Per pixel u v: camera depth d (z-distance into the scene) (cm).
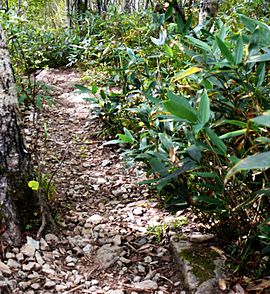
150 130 218
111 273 205
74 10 934
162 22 246
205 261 194
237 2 436
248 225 187
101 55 468
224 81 177
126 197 276
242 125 145
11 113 213
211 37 220
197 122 151
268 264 181
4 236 208
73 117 416
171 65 285
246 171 169
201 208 189
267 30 169
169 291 190
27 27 641
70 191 280
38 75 563
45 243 215
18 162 216
